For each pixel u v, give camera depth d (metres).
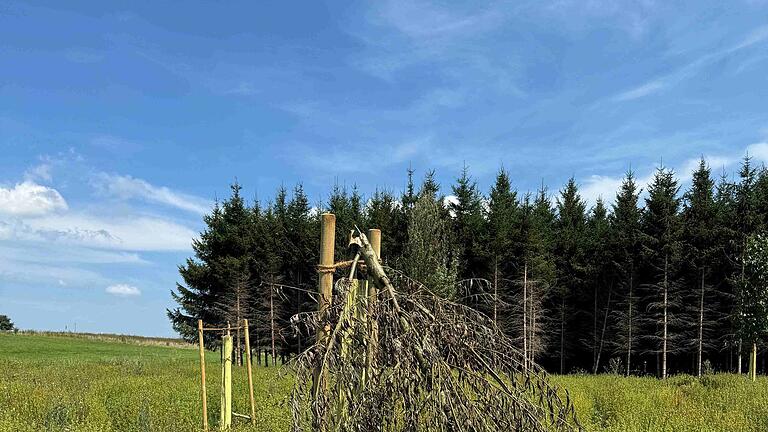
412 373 3.18
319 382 3.05
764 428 9.07
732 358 30.72
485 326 3.47
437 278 24.83
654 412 10.00
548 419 3.55
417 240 26.75
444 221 30.20
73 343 40.97
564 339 34.75
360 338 3.22
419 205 28.22
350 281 3.34
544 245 34.16
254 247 36.62
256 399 11.16
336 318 3.26
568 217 38.62
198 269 37.22
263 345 34.66
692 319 29.14
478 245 32.34
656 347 30.67
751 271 18.47
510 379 3.40
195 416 9.55
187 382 13.54
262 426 8.16
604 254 33.19
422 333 3.27
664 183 30.86
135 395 10.77
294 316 3.26
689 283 30.03
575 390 11.80
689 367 32.16
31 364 22.73
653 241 29.53
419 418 3.16
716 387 14.58
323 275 3.63
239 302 35.25
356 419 3.06
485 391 3.29
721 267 29.00
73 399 10.48
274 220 37.69
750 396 12.41
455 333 3.36
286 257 36.50
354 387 3.12
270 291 34.94
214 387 12.27
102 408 9.64
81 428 8.16
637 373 32.09
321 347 3.16
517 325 31.92
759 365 30.80
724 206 31.48
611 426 8.94
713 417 9.59
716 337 29.23
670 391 13.12
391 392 3.12
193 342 37.66
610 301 33.44
